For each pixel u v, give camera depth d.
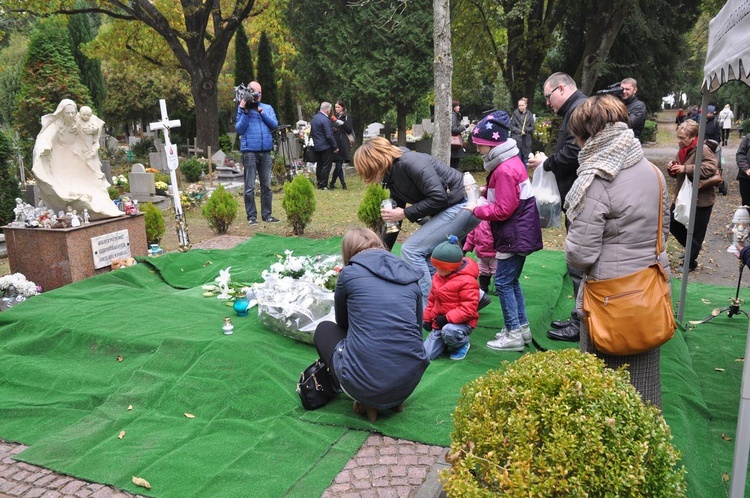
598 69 17.58
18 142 15.45
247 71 25.53
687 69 40.69
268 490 3.04
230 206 9.52
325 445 3.41
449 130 9.39
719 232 9.52
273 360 4.39
